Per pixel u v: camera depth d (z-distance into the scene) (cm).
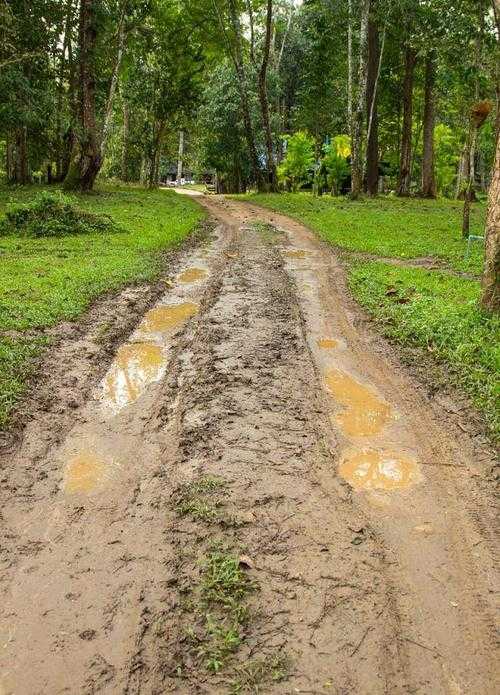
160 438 484
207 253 1309
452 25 1916
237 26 3000
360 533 368
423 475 436
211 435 483
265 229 1734
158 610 308
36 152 3080
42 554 349
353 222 1880
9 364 579
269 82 3662
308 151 3691
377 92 3225
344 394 573
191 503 393
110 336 711
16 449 457
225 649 284
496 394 532
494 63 1909
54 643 289
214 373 609
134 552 351
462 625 301
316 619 302
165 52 3222
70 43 2669
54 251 1197
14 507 391
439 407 542
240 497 402
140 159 4603
